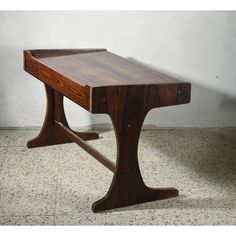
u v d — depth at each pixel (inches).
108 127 155.1
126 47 149.2
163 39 149.6
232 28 150.9
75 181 119.2
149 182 119.8
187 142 146.8
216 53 152.6
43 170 124.6
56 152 136.3
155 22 147.8
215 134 154.1
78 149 138.9
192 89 155.1
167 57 151.3
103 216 104.1
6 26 143.3
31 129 152.3
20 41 145.0
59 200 110.0
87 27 146.3
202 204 110.3
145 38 148.8
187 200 112.0
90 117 153.6
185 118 157.3
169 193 112.4
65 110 152.2
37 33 145.0
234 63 153.9
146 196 110.3
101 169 126.1
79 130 152.4
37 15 143.3
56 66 119.0
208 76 154.3
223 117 158.6
